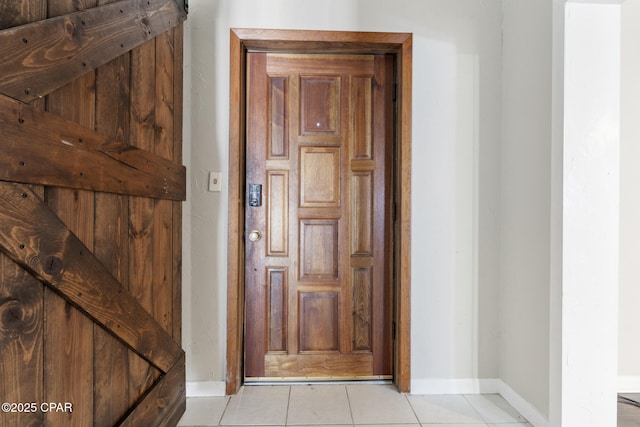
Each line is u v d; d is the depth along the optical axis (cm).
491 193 187
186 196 178
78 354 100
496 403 176
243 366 193
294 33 180
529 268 163
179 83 164
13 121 78
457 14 185
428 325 185
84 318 102
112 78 113
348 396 181
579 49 136
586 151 137
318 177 195
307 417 163
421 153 185
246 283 194
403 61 184
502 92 186
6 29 76
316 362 195
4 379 77
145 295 134
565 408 137
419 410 169
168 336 151
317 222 195
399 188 186
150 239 138
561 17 137
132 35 123
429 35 184
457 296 186
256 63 193
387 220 195
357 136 195
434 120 185
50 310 90
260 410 168
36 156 84
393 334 195
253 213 194
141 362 132
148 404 134
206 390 181
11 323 79
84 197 101
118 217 117
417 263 185
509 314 178
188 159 180
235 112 181
